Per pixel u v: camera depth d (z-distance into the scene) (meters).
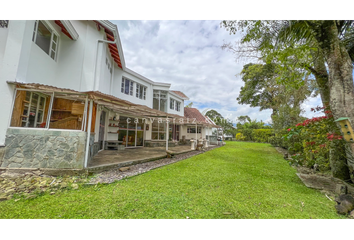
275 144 17.69
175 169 6.21
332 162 5.25
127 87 11.91
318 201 3.52
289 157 10.09
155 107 14.72
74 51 7.32
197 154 10.86
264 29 4.29
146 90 13.77
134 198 3.44
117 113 11.32
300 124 4.92
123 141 11.88
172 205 3.17
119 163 6.00
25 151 4.53
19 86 4.73
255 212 2.98
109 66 9.55
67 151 4.73
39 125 5.69
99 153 8.52
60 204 3.08
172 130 17.20
